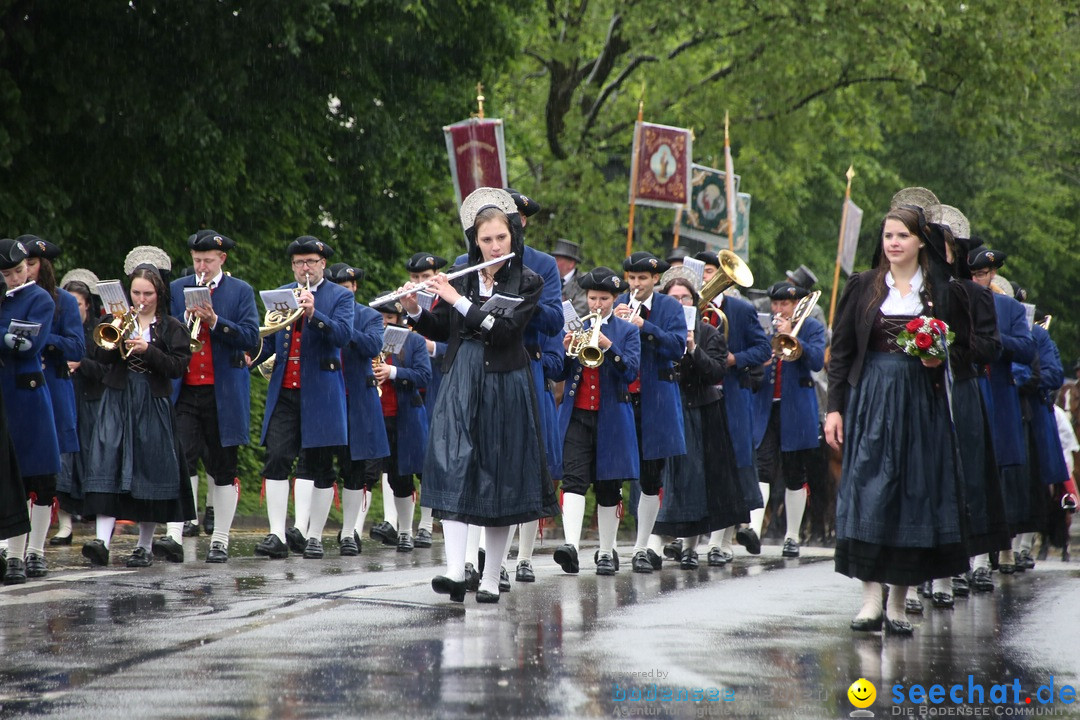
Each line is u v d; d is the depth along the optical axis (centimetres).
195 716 1095
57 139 3759
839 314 1680
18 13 3441
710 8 6191
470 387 1730
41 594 1839
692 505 2478
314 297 2509
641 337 2409
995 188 8875
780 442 2967
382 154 4372
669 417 2411
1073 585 2286
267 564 2355
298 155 4266
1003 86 6650
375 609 1706
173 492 2259
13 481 1900
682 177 4056
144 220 3856
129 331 2225
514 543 2723
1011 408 2466
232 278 2531
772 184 7288
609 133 6944
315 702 1145
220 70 3762
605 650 1412
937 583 1925
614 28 6575
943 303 1655
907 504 1593
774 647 1462
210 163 3931
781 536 3466
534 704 1143
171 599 1797
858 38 6272
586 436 2303
